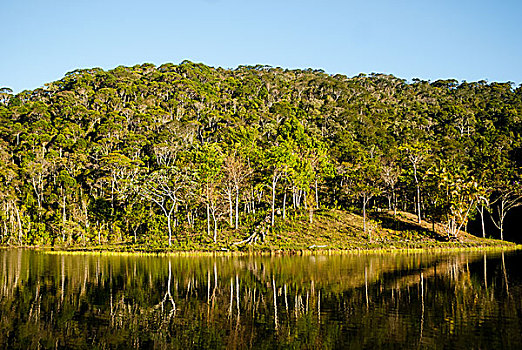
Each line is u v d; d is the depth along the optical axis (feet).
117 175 249.34
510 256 157.99
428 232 210.18
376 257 156.97
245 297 89.15
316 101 514.27
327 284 101.86
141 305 83.30
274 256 164.14
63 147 303.48
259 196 233.14
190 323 70.85
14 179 261.24
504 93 579.48
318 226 207.82
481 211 236.02
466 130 415.03
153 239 206.28
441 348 56.95
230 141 295.69
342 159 295.28
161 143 294.46
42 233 238.89
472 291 92.02
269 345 59.62
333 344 59.36
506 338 60.54
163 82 449.06
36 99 449.48
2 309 80.89
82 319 73.77
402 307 78.84
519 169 252.01
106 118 340.59
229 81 528.63
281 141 244.42
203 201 200.64
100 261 155.94
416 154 234.17
